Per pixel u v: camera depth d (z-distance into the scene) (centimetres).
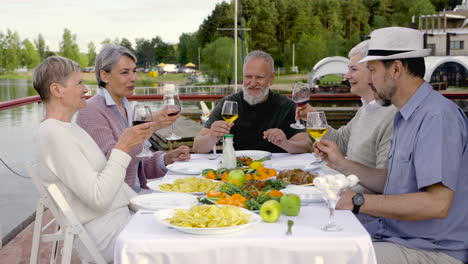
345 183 152
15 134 523
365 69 263
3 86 7250
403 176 182
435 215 168
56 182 199
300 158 292
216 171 234
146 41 7906
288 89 6725
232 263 147
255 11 6862
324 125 225
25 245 332
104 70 273
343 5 6925
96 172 198
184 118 888
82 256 206
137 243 146
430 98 179
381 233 192
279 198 178
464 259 179
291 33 6969
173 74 7488
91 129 260
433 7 6372
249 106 339
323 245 146
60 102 210
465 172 178
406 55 179
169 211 169
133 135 201
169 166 262
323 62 2167
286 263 147
